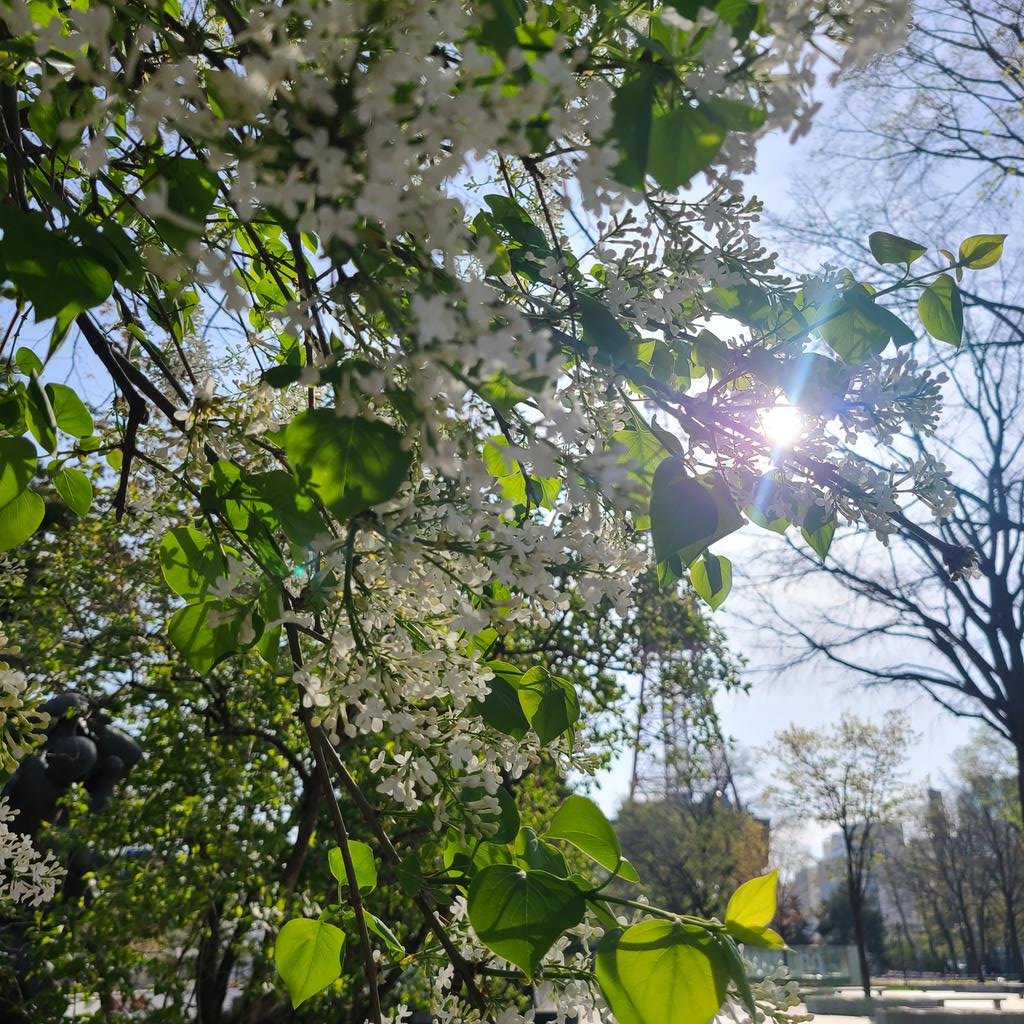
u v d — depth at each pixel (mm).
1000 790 32281
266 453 1281
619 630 9219
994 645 12930
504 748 1260
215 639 1322
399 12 719
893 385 1209
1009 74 10828
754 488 1213
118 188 1289
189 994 7953
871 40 750
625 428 1287
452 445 849
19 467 1159
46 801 7613
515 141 728
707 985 894
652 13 851
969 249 1319
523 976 1220
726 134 796
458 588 1076
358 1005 7242
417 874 1266
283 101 756
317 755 1271
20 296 982
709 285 1253
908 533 1339
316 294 936
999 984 33031
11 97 1153
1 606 6773
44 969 6605
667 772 23484
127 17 892
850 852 24922
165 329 1616
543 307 1176
